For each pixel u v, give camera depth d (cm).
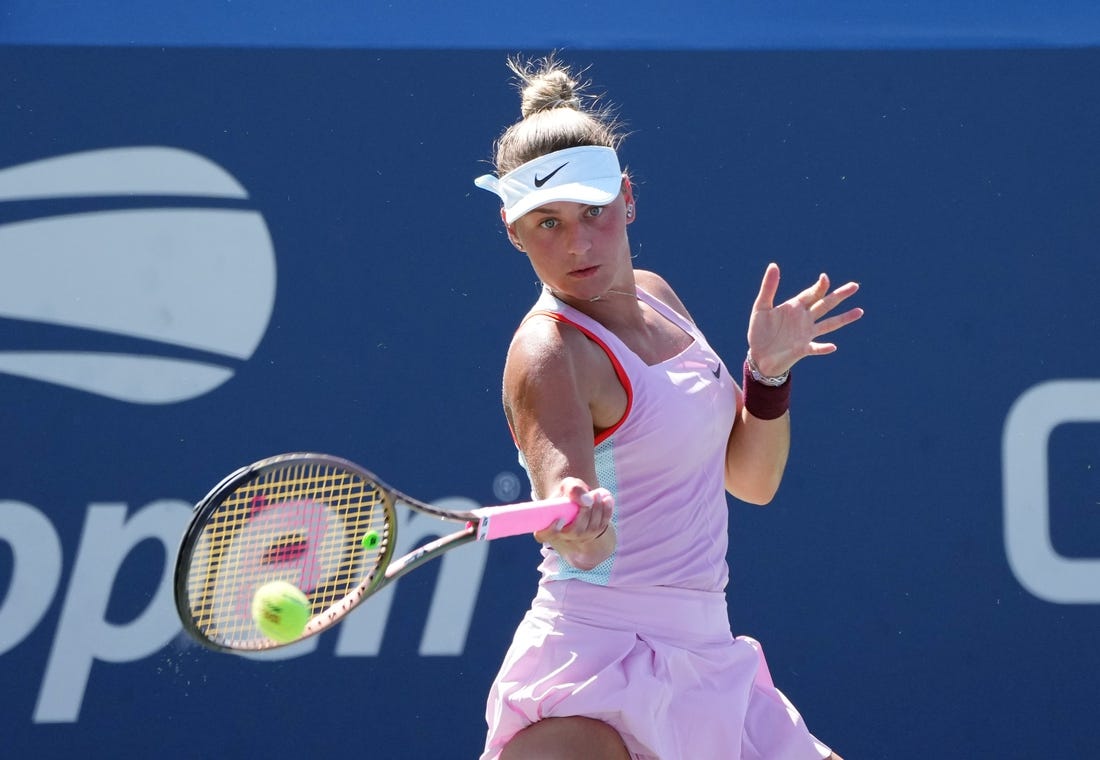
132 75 1731
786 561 1733
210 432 1708
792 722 1100
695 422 1007
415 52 1756
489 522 898
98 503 1694
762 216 1759
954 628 1731
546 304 998
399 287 1734
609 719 976
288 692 1698
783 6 1788
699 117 1766
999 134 1772
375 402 1720
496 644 1712
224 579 935
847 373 1750
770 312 1056
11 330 1702
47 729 1670
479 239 1744
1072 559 1741
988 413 1750
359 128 1744
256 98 1739
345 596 945
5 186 1709
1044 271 1761
